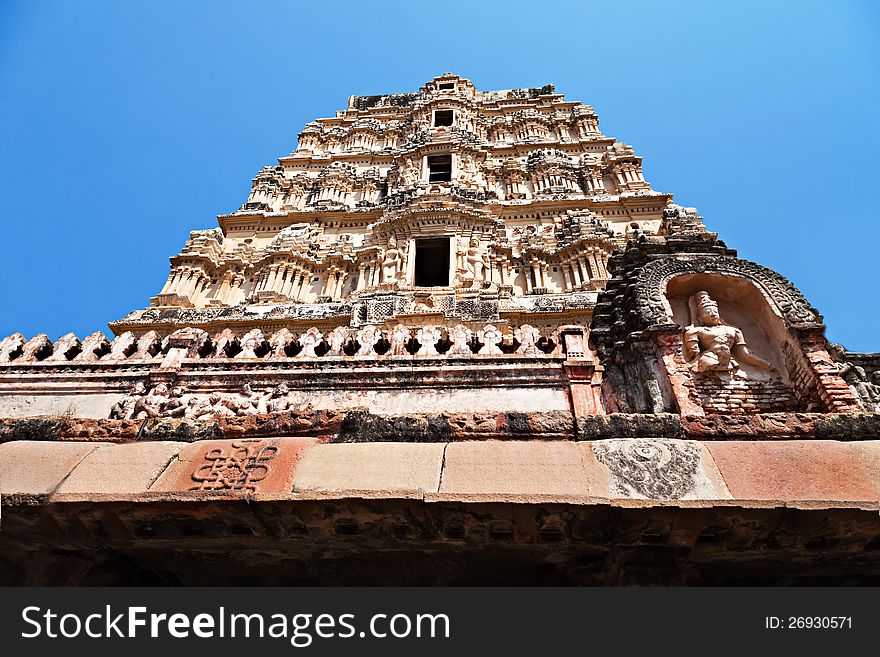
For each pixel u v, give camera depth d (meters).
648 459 5.79
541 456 5.83
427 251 25.03
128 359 9.62
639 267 9.88
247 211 28.05
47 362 9.60
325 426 6.96
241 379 9.05
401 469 5.73
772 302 8.91
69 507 5.68
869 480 5.40
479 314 19.25
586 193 28.28
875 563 6.22
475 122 33.72
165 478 5.86
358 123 34.50
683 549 5.90
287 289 22.91
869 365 9.03
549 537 5.71
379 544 6.23
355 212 26.95
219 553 6.75
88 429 7.20
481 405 8.42
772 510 5.10
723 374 8.51
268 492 5.49
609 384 8.97
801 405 8.03
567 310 19.73
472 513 5.41
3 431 7.19
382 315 19.59
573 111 34.09
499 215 26.84
